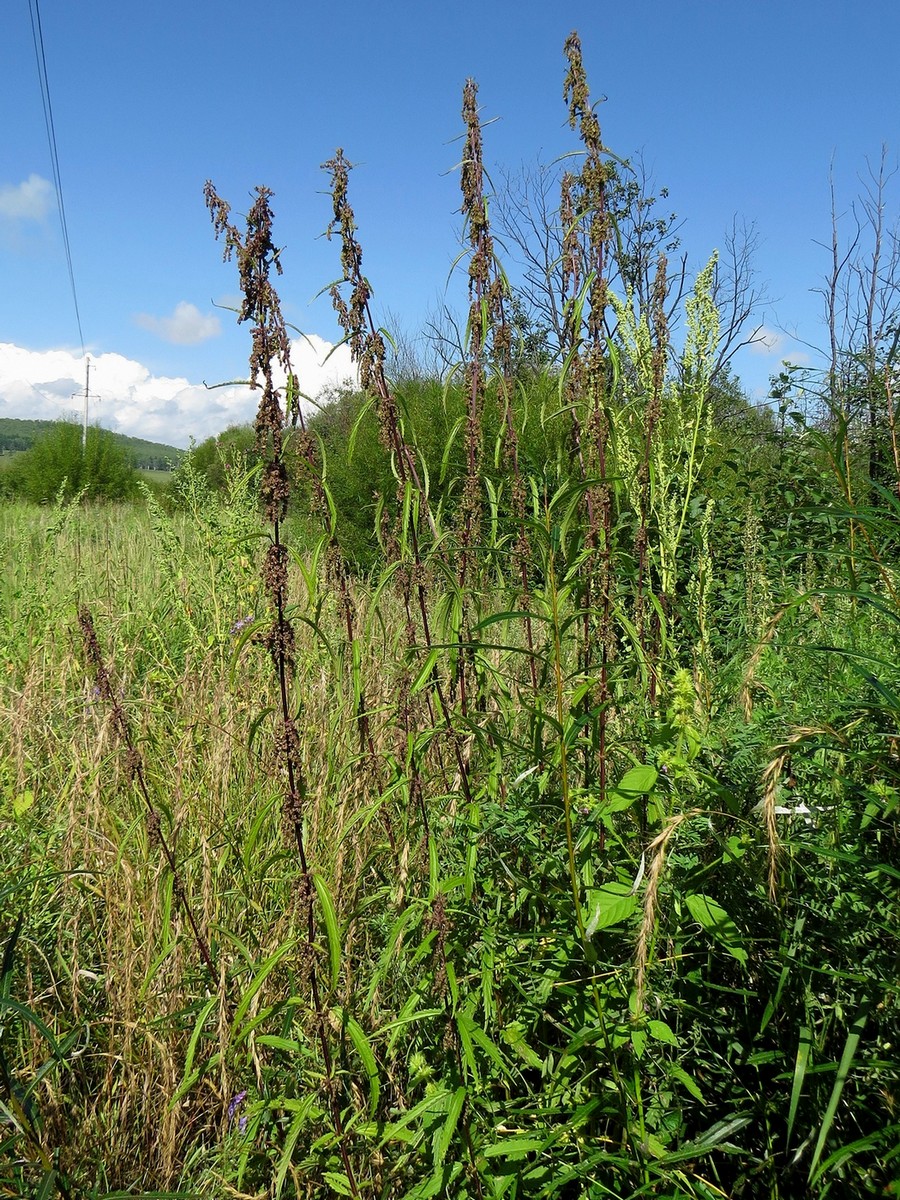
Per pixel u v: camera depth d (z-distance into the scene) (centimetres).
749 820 226
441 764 289
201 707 381
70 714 395
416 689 208
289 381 203
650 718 275
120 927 270
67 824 303
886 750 220
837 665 310
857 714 241
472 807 237
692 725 246
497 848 249
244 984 255
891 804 185
